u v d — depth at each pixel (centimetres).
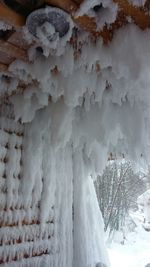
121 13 155
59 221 323
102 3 142
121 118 258
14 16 145
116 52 176
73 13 145
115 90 225
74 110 274
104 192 1041
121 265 800
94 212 388
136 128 251
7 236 253
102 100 249
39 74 194
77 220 355
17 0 141
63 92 220
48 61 190
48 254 300
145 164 292
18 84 228
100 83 217
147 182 1237
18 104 249
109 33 171
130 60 174
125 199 1136
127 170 1099
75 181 359
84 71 208
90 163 357
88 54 182
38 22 145
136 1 143
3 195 255
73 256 342
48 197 302
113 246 1017
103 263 357
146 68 178
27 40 167
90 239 366
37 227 291
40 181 297
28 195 278
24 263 267
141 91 213
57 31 151
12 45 175
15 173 271
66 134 273
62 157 334
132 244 1064
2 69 201
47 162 304
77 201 359
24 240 272
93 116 270
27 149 285
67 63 184
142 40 170
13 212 263
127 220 1219
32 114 257
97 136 277
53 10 139
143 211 1369
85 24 158
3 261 247
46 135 298
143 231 1237
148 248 1015
